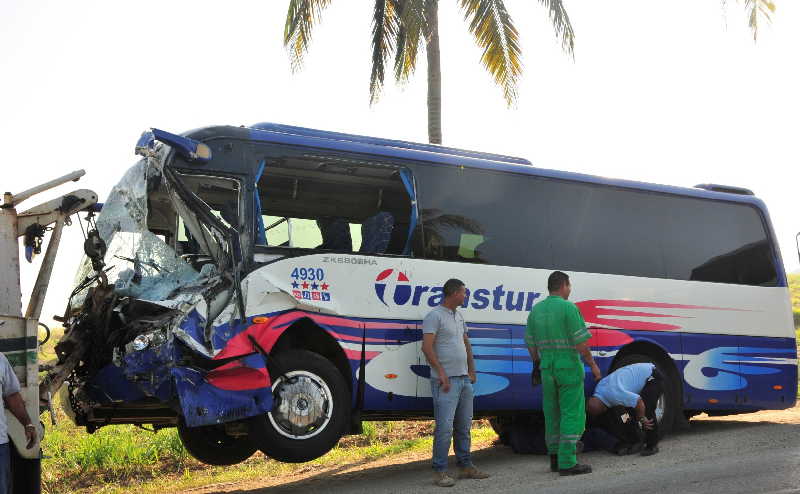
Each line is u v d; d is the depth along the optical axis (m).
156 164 8.58
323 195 9.66
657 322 11.72
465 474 9.09
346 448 13.93
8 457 6.21
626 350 11.56
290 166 9.34
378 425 15.66
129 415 9.14
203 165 8.69
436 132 19.55
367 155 9.70
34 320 6.96
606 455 10.38
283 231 9.38
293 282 8.88
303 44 19.03
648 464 9.38
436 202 10.13
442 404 8.79
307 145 9.31
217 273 8.52
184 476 12.20
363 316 9.32
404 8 17.61
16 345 6.84
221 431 10.26
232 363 8.27
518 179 10.88
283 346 8.91
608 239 11.49
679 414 11.84
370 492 8.76
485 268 10.30
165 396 8.02
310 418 8.77
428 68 19.78
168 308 8.17
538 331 9.12
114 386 8.27
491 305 10.30
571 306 8.98
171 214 9.34
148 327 8.09
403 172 9.95
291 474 11.42
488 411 10.49
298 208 9.55
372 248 9.56
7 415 6.61
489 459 10.95
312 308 8.97
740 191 13.36
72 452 13.85
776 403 12.77
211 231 8.52
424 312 9.73
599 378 8.96
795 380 12.98
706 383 12.08
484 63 18.56
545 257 10.86
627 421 10.26
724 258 12.58
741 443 10.59
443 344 8.91
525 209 10.84
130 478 12.71
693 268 12.21
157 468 13.28
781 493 7.12
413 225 9.90
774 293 13.00
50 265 7.59
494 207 10.58
